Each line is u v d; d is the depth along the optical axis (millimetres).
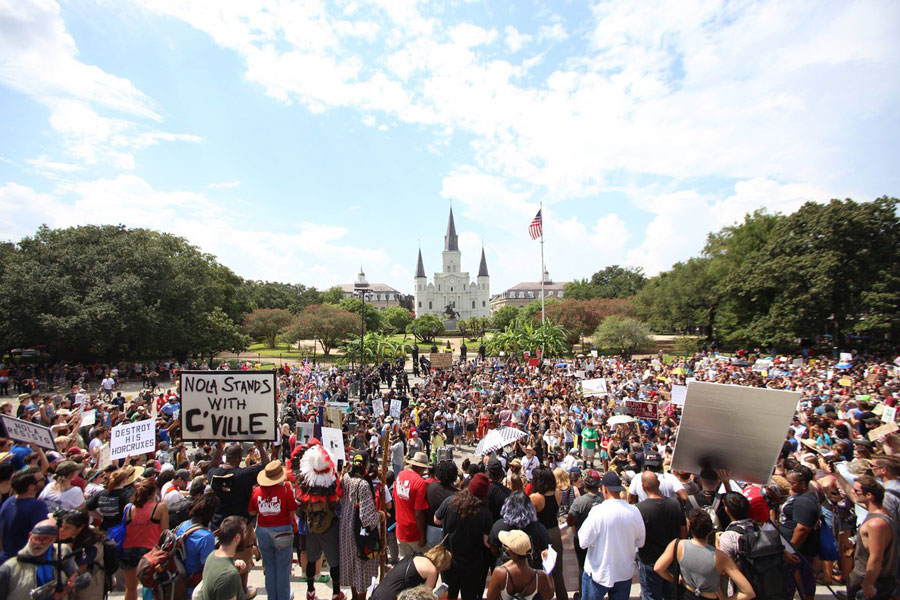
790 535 6043
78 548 4902
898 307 41281
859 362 33312
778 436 5781
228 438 7207
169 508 6477
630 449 12961
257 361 59812
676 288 63656
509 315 103188
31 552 4613
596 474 6898
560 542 6184
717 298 59312
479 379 30719
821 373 27250
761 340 47938
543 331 50219
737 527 4844
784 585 4691
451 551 5188
